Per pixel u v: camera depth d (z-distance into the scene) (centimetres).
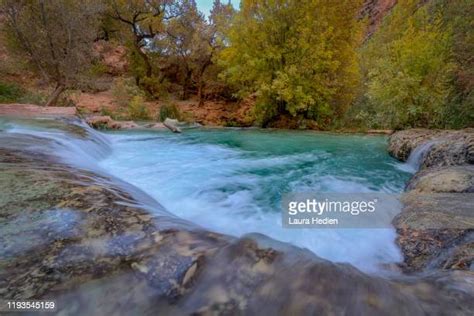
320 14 1321
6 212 171
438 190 324
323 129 1366
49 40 1084
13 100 1152
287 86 1328
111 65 1912
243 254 133
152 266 133
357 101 1434
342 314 107
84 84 1264
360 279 122
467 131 593
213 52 1720
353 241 255
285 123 1449
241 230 282
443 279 137
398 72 986
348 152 719
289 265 126
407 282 133
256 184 432
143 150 667
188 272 128
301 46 1302
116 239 153
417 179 387
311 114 1449
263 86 1323
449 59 984
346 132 1162
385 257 226
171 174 458
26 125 561
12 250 141
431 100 961
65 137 492
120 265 134
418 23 1538
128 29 1839
